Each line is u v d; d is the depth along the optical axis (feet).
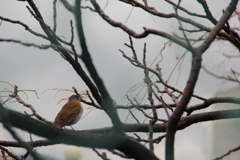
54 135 19.11
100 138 20.06
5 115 17.44
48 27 30.45
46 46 21.35
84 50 18.76
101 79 19.51
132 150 20.86
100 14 23.02
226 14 24.86
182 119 36.09
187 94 20.53
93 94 33.12
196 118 35.68
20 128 18.56
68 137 19.43
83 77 32.65
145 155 21.18
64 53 32.30
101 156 24.57
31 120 18.61
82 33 18.42
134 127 35.27
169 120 20.85
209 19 32.55
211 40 22.50
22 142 18.21
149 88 26.61
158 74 32.24
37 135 19.07
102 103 33.14
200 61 21.02
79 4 18.02
